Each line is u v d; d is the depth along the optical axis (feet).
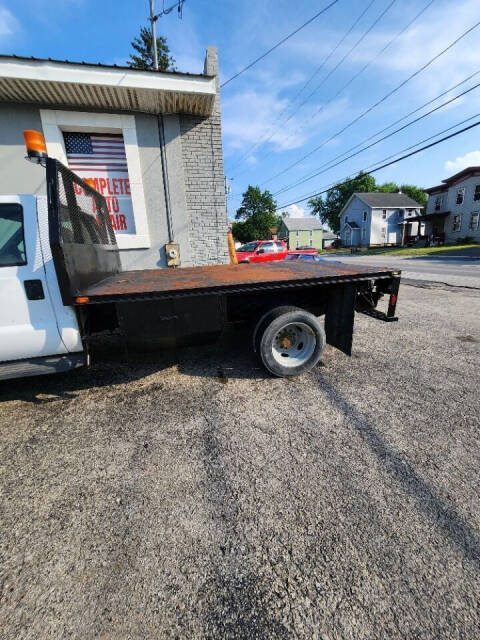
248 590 4.33
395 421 8.22
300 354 10.98
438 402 9.10
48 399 9.91
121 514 5.66
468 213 96.43
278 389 10.11
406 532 5.11
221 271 13.73
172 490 6.16
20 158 17.84
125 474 6.64
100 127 18.75
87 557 4.89
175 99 17.72
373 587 4.31
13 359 8.86
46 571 4.70
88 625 3.98
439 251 80.89
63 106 17.85
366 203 136.87
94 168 19.90
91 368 12.11
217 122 20.97
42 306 8.72
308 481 6.26
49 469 6.89
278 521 5.38
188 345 10.07
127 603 4.22
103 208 13.38
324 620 3.95
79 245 9.30
